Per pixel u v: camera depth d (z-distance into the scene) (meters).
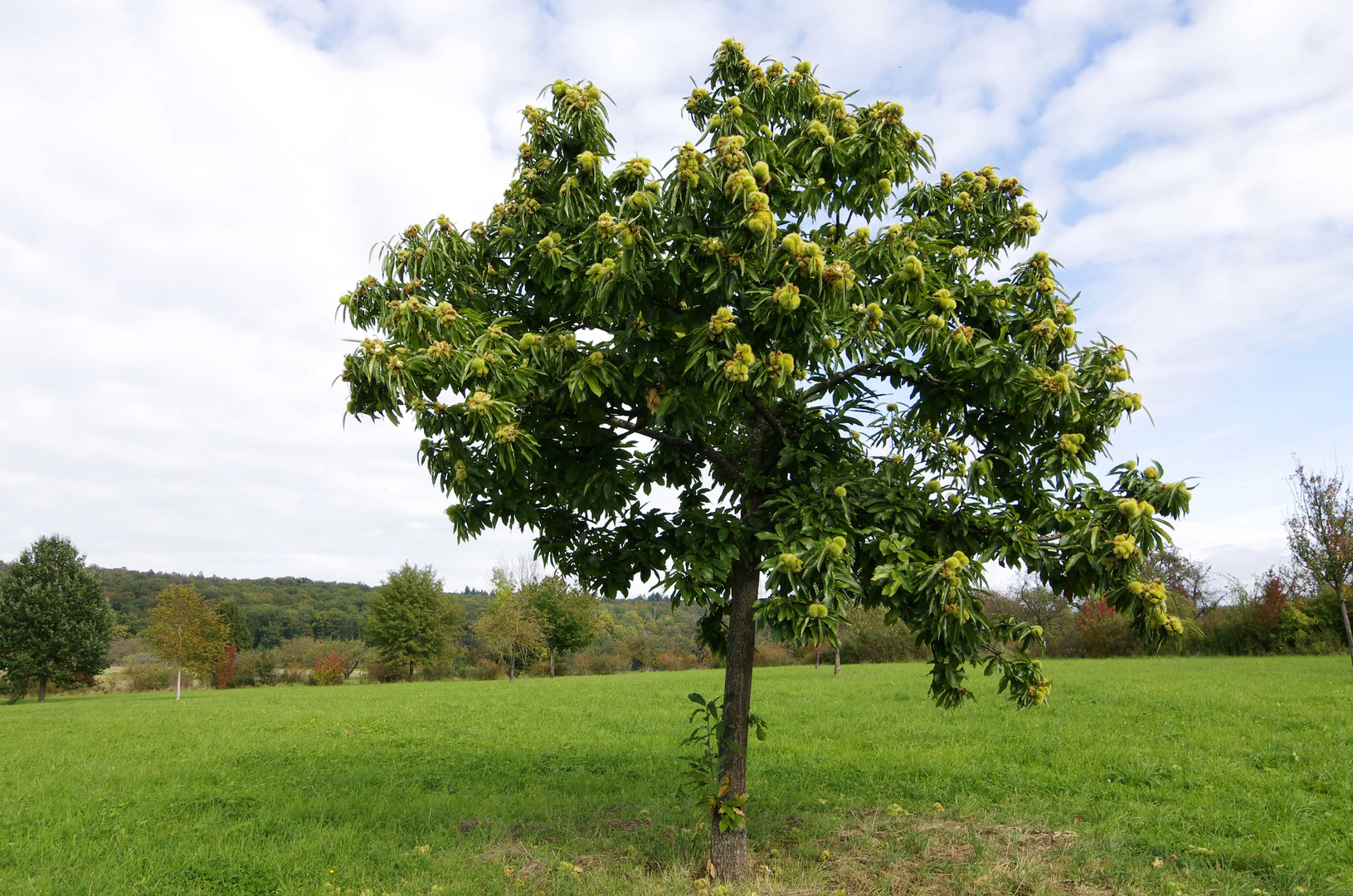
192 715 19.55
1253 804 7.13
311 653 50.72
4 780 10.04
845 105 5.58
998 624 5.35
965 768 9.06
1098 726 12.02
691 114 6.22
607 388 5.08
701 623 6.40
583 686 26.59
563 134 5.57
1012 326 5.46
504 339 4.92
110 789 9.33
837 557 4.38
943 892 5.29
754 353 4.70
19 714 23.09
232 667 40.19
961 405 5.45
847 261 4.92
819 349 4.66
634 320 4.93
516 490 5.36
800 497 5.23
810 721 13.91
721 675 32.31
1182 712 13.30
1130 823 6.70
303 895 5.58
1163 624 4.48
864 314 4.93
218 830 7.22
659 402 4.84
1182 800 7.39
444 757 11.17
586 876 5.71
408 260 5.83
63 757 12.07
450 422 4.63
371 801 8.23
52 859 6.46
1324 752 9.16
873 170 5.36
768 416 5.37
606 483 5.14
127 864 6.27
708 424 5.83
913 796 7.91
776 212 5.35
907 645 41.00
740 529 5.39
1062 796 7.66
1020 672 5.28
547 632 43.16
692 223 4.63
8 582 33.78
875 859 5.94
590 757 10.68
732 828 5.45
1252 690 16.17
